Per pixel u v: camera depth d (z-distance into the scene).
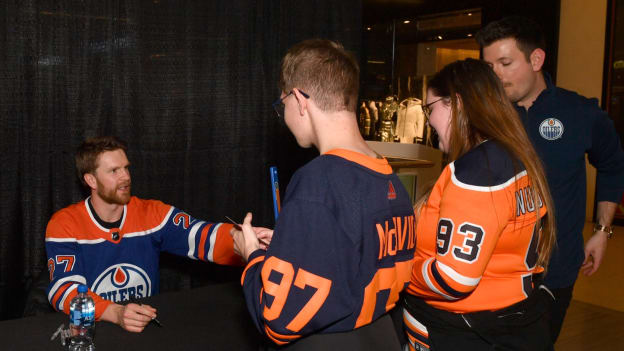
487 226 1.06
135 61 2.33
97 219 1.98
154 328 1.54
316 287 0.88
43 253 2.21
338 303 0.91
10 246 2.12
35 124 2.14
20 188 2.14
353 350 0.97
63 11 2.16
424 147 3.37
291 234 0.90
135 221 2.06
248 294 0.99
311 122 1.03
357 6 2.95
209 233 2.08
